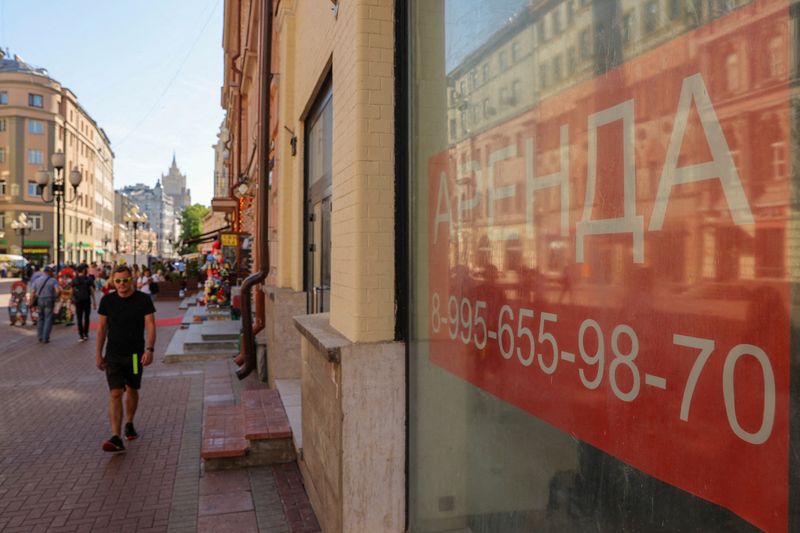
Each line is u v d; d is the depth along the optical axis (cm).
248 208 1911
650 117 152
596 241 175
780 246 115
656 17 150
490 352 246
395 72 342
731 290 127
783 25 115
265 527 392
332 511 341
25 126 6341
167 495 450
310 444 432
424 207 318
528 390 216
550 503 202
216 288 1900
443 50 298
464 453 271
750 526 122
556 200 198
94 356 1144
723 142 129
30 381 896
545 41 204
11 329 1598
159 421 665
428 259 312
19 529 396
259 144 867
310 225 738
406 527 325
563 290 193
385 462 324
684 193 140
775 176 116
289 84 809
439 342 296
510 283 230
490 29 248
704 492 134
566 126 191
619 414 165
